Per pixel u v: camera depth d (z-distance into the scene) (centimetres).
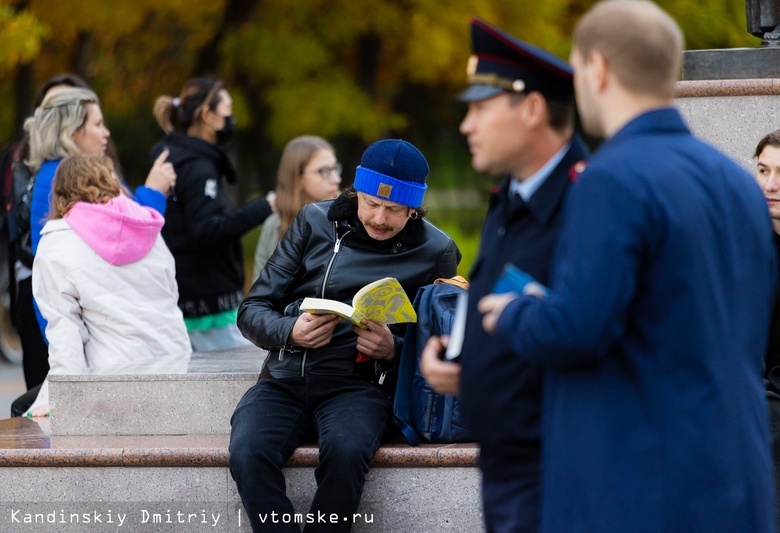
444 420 665
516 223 442
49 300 798
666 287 380
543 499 406
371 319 631
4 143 2236
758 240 411
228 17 2172
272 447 645
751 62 820
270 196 1006
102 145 908
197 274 982
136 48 2252
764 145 613
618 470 386
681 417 381
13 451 691
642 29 396
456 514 659
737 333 398
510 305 399
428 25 2114
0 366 1830
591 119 412
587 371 394
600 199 377
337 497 625
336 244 684
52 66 2195
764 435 410
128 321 805
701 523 381
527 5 2105
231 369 766
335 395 677
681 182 384
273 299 693
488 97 435
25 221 884
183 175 975
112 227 800
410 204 650
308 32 2180
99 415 747
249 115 2291
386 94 2525
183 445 696
